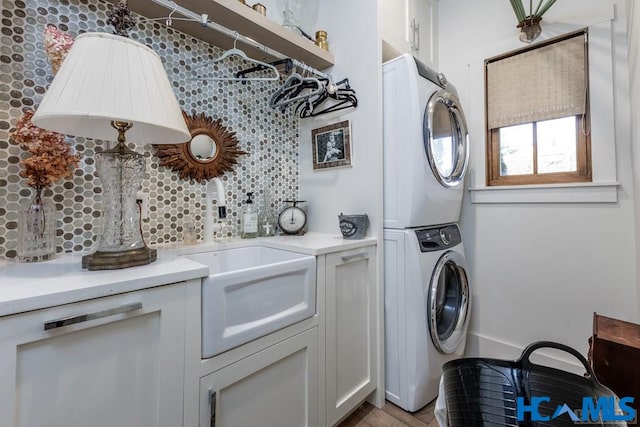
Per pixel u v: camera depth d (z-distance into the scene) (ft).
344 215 5.28
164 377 2.53
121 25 3.15
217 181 4.63
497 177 6.52
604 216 5.19
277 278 3.50
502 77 6.36
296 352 3.74
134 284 2.35
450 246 5.70
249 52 5.29
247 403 3.18
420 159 4.98
